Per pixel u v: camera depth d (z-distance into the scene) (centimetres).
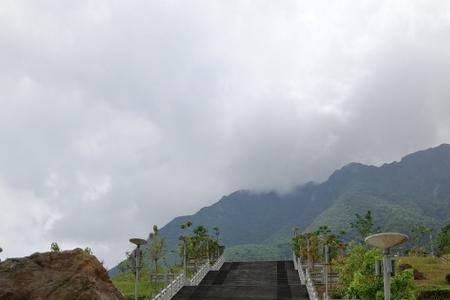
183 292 4994
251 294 4819
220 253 8431
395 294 3628
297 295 4738
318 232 7638
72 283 2798
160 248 7062
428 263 7969
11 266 2841
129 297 5047
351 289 3834
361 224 10081
